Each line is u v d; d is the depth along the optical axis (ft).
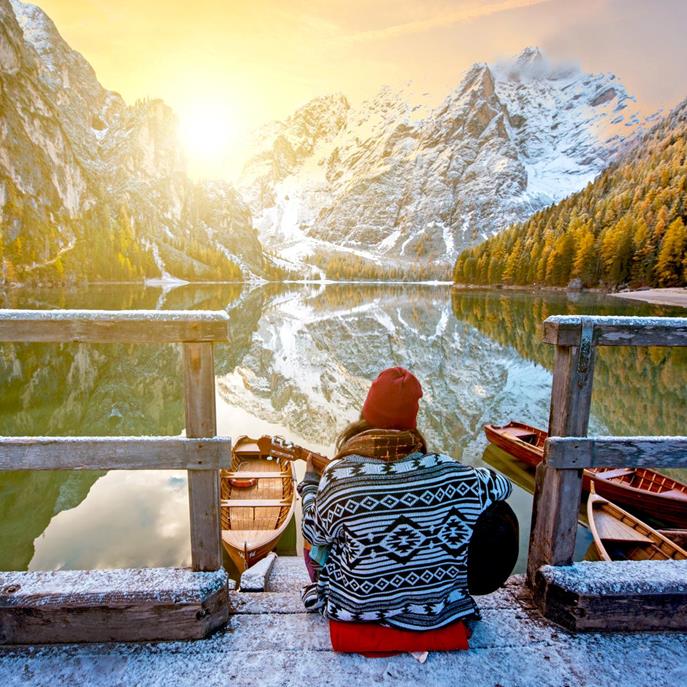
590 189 383.65
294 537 20.74
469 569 5.75
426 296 276.62
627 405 47.78
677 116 457.27
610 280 251.80
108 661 6.11
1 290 231.71
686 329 6.59
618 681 5.87
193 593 6.38
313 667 5.91
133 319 6.21
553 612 6.86
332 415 48.01
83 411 46.75
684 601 6.75
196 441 6.46
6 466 6.34
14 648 6.32
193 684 5.73
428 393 55.42
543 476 7.11
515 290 320.50
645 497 23.26
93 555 19.52
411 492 5.10
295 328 121.70
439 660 5.96
